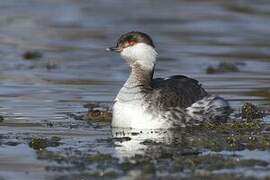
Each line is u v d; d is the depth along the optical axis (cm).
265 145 1502
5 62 2602
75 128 1684
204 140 1547
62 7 3956
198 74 2392
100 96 2052
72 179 1288
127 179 1283
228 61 2631
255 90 2122
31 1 4134
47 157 1425
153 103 1645
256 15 3741
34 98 2019
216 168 1347
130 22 3534
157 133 1622
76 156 1431
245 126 1675
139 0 4253
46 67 2511
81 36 3169
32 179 1292
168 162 1384
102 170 1338
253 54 2781
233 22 3559
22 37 3119
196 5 4078
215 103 1722
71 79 2305
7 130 1661
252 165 1362
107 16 3694
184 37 3167
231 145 1503
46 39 3086
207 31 3319
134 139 1568
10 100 1988
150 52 1692
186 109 1673
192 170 1334
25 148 1505
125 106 1652
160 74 2392
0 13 3722
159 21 3581
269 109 1875
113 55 2755
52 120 1762
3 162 1400
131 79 1677
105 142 1546
